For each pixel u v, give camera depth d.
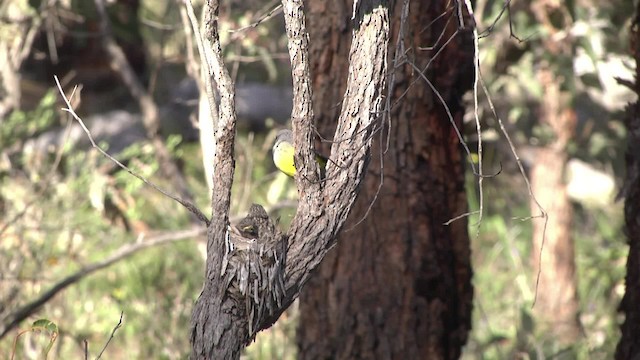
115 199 11.45
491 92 11.73
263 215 4.65
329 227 4.56
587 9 12.96
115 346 11.84
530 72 11.91
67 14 12.67
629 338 6.54
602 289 14.77
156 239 10.09
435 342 7.79
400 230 7.68
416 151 7.64
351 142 4.57
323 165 7.29
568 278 14.58
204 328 4.43
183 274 13.60
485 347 11.23
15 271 11.09
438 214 7.79
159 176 15.18
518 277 14.69
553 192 14.78
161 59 12.48
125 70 12.77
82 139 16.27
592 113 15.45
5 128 12.23
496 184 16.67
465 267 7.96
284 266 4.52
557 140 14.58
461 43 7.56
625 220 6.66
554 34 12.12
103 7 12.41
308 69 4.46
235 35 10.73
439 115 7.64
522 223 17.58
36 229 11.32
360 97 4.59
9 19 12.15
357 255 7.75
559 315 14.34
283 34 12.11
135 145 11.73
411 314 7.72
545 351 10.96
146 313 12.41
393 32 7.16
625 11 11.50
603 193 17.77
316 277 7.89
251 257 4.45
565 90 12.41
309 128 4.50
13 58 12.34
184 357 10.44
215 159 4.49
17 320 9.34
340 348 7.82
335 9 7.63
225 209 4.47
